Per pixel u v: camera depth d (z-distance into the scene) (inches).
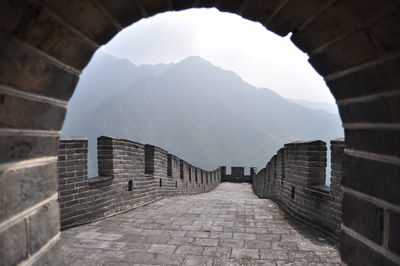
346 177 75.0
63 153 213.6
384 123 60.4
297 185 252.4
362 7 50.8
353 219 71.9
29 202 56.8
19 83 50.1
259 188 620.1
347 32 57.5
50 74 56.3
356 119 69.3
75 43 57.9
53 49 54.3
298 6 58.9
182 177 491.8
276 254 172.9
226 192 732.7
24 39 47.8
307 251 176.9
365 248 67.5
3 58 45.3
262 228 223.1
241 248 181.3
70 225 219.0
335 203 195.0
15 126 51.6
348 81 66.4
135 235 205.2
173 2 62.2
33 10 46.2
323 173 233.0
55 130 65.2
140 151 315.9
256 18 67.8
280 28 68.1
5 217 49.6
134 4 58.9
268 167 452.8
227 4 64.4
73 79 64.4
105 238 198.4
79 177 226.2
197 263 161.0
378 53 54.9
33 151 57.6
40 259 60.7
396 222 57.4
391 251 59.0
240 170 1069.1
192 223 236.7
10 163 50.9
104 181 250.8
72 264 159.0
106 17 58.0
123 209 279.6
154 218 252.2
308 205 231.0
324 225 208.5
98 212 244.1
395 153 57.5
